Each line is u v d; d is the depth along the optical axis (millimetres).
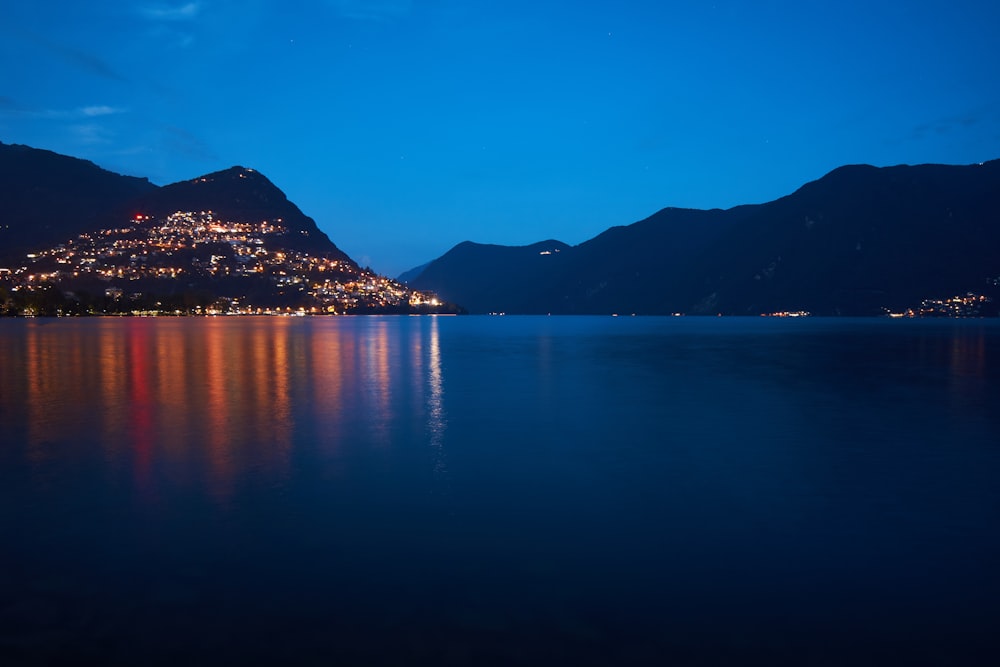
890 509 10641
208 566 8320
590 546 9023
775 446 15711
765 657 6207
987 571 8141
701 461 14117
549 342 72250
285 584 7801
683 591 7605
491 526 9844
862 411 21203
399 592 7586
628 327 141375
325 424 18859
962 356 47750
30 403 23031
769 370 36812
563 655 6246
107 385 28703
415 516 10320
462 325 163375
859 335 88938
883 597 7441
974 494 11531
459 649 6355
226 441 16344
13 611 7133
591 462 14062
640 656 6227
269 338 78375
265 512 10531
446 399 24359
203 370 36188
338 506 10867
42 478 12680
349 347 60656
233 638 6566
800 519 10164
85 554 8727
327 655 6254
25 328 105812
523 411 21406
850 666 6066
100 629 6742
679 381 30828
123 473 13078
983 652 6293
